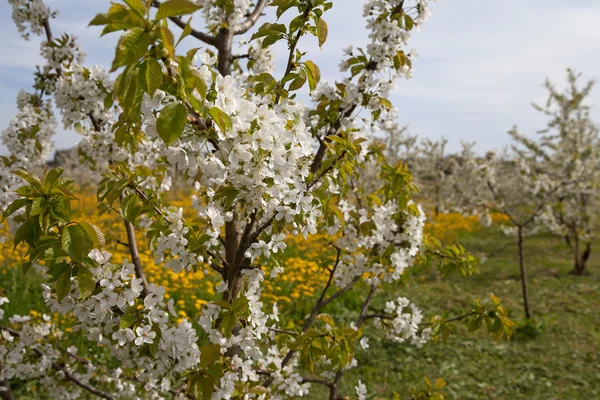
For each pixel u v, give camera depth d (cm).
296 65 207
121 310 187
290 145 183
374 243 320
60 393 296
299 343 224
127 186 203
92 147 299
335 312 740
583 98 1173
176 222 191
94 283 164
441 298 858
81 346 524
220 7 291
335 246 317
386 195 315
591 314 798
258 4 327
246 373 218
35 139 292
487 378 577
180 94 141
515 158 1077
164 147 163
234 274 219
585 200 1060
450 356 634
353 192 345
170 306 184
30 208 156
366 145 295
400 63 281
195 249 192
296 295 721
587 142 1200
